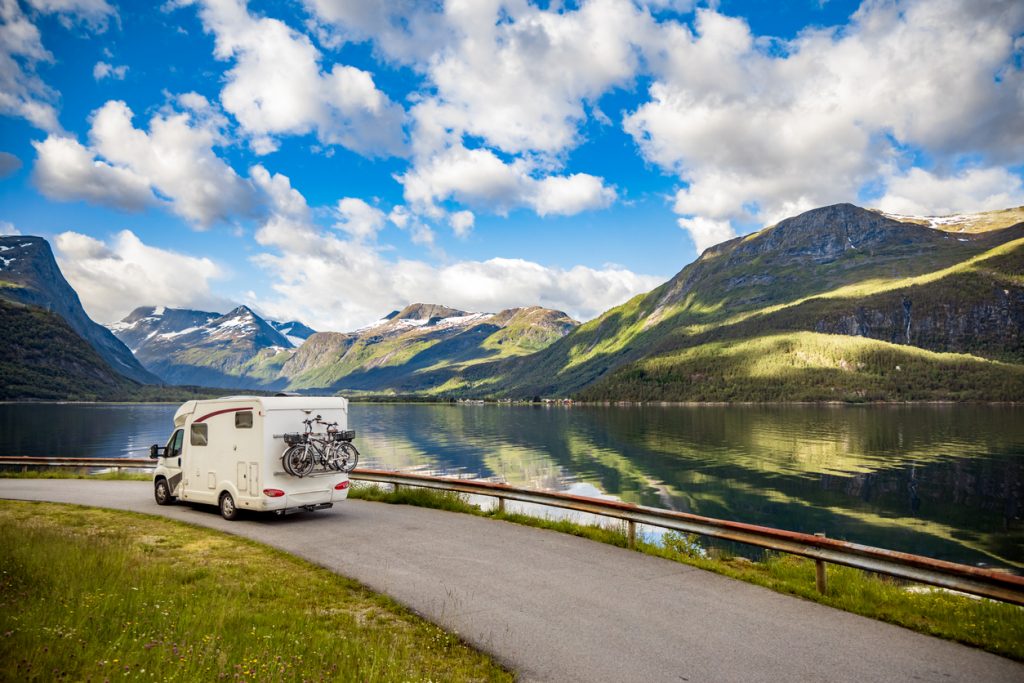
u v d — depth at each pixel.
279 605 9.27
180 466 18.38
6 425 136.00
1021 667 7.32
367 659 6.92
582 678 6.93
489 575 11.20
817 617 9.06
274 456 15.92
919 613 9.29
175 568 11.20
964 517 50.59
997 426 137.12
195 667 6.25
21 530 12.84
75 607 7.90
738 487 62.41
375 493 21.38
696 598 9.92
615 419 183.62
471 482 18.55
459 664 7.27
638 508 13.48
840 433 125.94
